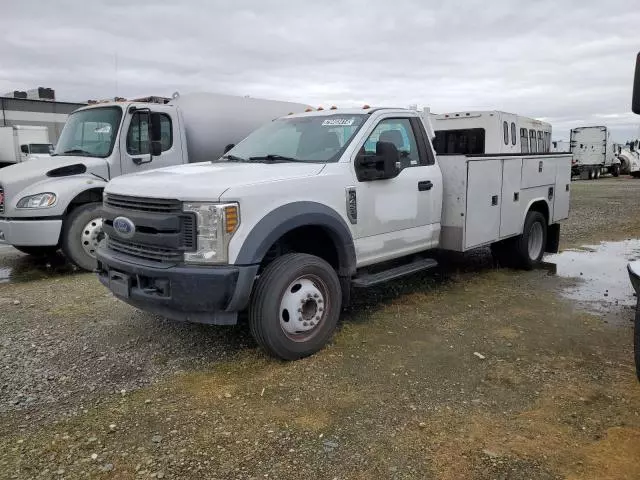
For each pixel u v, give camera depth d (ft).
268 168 15.80
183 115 30.25
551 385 13.37
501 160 22.31
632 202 60.75
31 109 135.74
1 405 12.32
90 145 27.25
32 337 16.55
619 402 12.49
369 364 14.56
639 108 11.07
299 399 12.60
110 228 15.47
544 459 10.28
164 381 13.57
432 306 19.81
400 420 11.69
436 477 9.77
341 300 16.20
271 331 14.16
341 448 10.65
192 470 9.95
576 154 115.65
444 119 55.67
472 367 14.40
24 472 9.87
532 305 20.06
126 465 10.09
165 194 13.84
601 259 28.84
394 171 17.33
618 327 17.63
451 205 20.51
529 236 25.45
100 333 16.87
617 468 9.99
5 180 23.85
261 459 10.28
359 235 16.97
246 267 13.55
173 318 14.34
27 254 29.66
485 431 11.27
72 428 11.34
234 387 13.21
